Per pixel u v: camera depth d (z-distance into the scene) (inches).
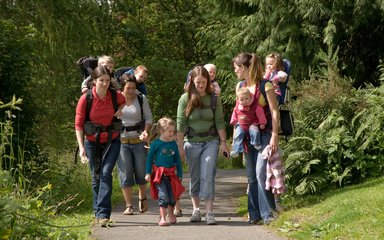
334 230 725.3
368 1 1211.2
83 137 869.8
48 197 809.5
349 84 1069.1
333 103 1039.6
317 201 895.7
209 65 1003.3
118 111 868.6
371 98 1025.5
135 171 991.0
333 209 811.4
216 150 889.5
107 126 864.9
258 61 865.5
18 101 605.9
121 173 986.7
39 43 1835.6
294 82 1139.9
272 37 1352.1
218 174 1909.4
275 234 780.0
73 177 1330.0
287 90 906.7
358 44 1302.9
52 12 1856.5
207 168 879.1
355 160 986.1
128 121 974.4
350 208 778.8
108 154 867.4
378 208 743.7
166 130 878.4
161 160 877.2
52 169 1272.1
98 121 860.6
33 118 1214.3
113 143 871.7
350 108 1036.5
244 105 863.1
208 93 892.0
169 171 878.4
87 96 858.1
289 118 885.8
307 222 795.4
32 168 1125.1
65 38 1898.4
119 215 983.6
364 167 979.3
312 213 829.2
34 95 1445.6
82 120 864.9
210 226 860.0
